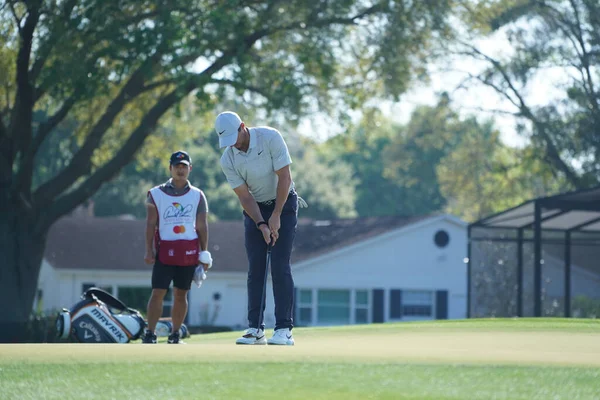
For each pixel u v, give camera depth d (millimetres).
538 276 73688
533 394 12188
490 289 91625
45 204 81250
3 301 78812
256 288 22172
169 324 33375
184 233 28406
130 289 125438
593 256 116250
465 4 87312
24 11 74875
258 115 92000
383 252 127125
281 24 81062
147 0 74938
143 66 72625
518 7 113500
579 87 116438
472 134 144125
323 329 32531
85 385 12961
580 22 115812
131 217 163375
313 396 12000
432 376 13344
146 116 82062
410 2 83688
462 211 181375
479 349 18375
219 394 12156
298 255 127750
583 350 18953
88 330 31453
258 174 21656
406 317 127938
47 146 158625
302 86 83812
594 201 73188
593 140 115938
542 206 74312
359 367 14078
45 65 74812
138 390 12562
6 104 84500
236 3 75625
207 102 76438
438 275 128625
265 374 13492
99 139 81188
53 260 123438
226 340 29938
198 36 72500
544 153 122438
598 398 12039
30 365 14391
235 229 135750
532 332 26922
